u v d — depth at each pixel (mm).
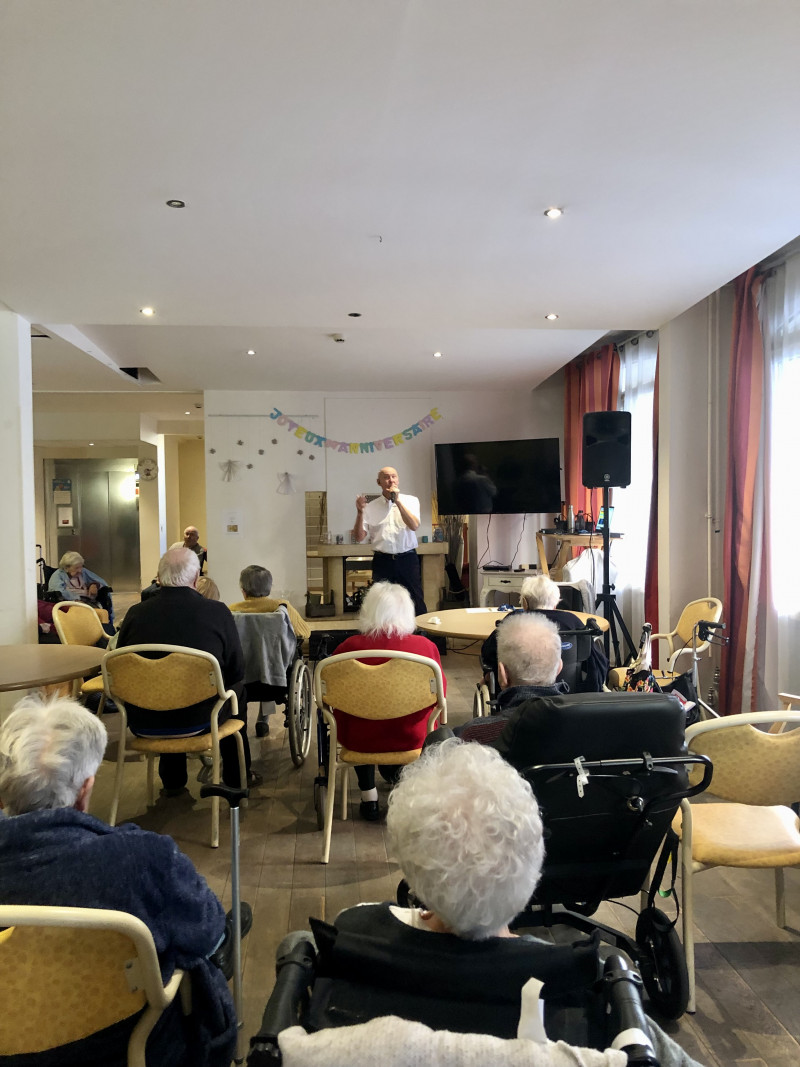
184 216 3047
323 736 3174
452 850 958
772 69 2041
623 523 6398
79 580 6277
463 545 8086
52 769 1388
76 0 1727
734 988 2088
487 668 3342
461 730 2027
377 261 3641
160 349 6020
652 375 5906
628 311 4605
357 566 7941
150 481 10961
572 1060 783
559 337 5691
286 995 938
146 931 1135
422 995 942
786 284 4164
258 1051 839
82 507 11617
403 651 2812
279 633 3689
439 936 977
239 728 3211
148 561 11039
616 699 1685
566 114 2275
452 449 7504
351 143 2447
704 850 2035
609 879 1906
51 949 1139
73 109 2215
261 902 2559
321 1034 822
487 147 2486
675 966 1918
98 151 2482
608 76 2068
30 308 4387
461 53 1954
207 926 1340
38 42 1886
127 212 3002
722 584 4895
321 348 6004
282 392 7969
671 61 2004
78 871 1217
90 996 1174
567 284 4055
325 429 8008
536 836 1020
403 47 1924
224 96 2154
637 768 1696
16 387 4461
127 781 3727
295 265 3684
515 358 6438
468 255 3568
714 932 2381
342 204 2947
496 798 1013
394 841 1031
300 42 1897
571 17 1808
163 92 2127
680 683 3297
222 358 6359
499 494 7348
